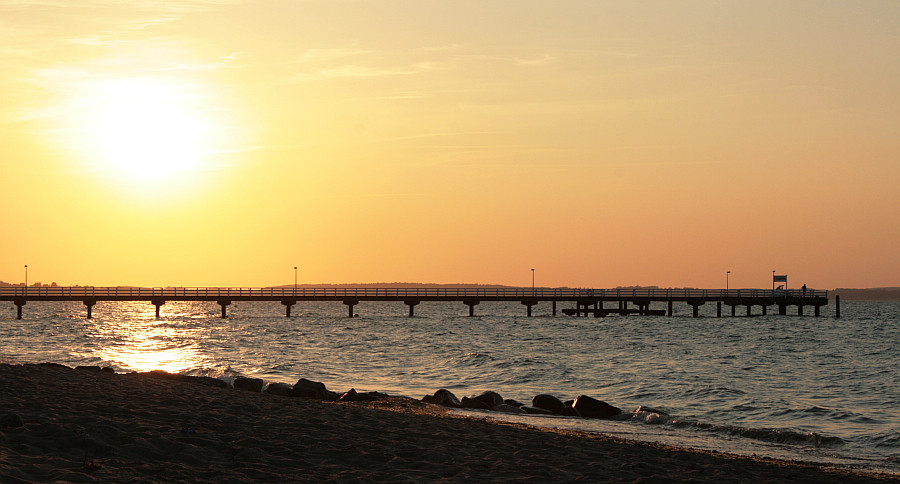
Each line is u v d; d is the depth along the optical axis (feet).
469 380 124.67
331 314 452.76
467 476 40.88
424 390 111.65
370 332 261.44
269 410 61.57
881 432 78.23
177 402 61.72
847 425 83.41
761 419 87.81
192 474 37.06
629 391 111.04
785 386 118.01
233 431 49.78
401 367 142.92
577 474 42.80
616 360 161.68
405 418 63.16
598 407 85.51
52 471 34.60
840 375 134.31
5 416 44.27
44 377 72.49
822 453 66.08
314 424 55.21
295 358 160.15
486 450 49.08
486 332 262.67
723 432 75.51
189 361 148.97
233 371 121.80
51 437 41.52
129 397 62.39
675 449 57.62
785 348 200.13
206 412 57.06
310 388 86.74
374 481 38.65
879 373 137.39
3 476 32.58
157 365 137.90
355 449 46.03
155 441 42.98
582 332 263.70
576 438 58.29
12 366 81.10
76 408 54.08
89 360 143.84
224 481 36.29
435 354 171.83
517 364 145.48
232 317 390.21
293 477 38.11
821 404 99.04
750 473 46.85
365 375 129.59
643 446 56.49
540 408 88.33
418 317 386.11
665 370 141.38
